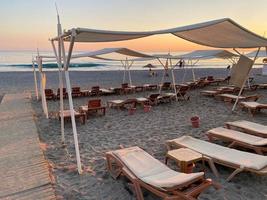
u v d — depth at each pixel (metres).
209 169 4.25
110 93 13.85
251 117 8.09
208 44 7.11
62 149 5.38
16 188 3.59
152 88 15.62
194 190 2.95
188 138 4.95
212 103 10.60
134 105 10.05
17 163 4.43
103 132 6.65
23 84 18.92
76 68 39.47
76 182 3.93
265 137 5.34
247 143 4.64
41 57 8.19
